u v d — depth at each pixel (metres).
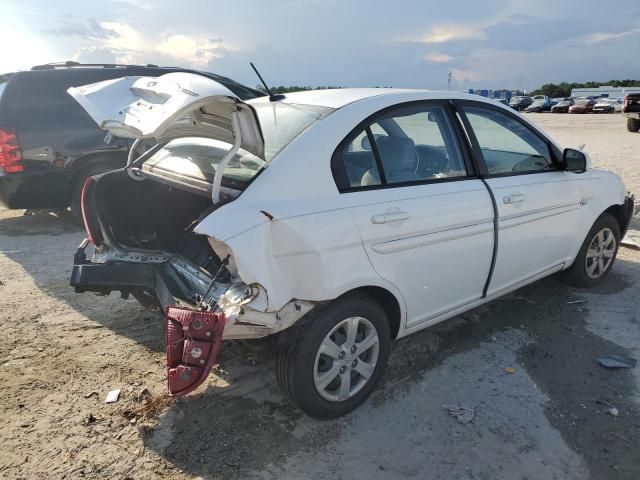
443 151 3.38
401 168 3.14
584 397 3.19
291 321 2.64
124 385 3.31
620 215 4.86
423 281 3.18
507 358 3.62
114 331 4.01
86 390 3.25
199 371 2.46
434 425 2.94
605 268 4.83
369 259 2.86
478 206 3.37
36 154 6.27
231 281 2.68
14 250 5.95
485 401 3.15
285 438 2.84
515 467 2.64
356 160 2.96
